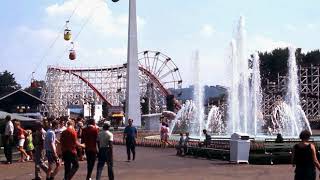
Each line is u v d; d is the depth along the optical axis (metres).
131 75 67.94
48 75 143.12
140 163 31.77
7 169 28.50
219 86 104.81
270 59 157.25
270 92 125.81
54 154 22.20
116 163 31.70
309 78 139.00
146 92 136.12
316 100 133.25
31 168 29.05
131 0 67.88
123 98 145.88
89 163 21.45
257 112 72.31
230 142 31.78
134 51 68.06
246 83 63.31
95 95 143.62
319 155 25.66
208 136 37.38
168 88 139.00
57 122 23.05
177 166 29.48
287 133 67.88
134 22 68.00
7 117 32.38
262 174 24.78
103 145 21.36
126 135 33.47
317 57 156.62
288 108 72.00
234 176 23.98
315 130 86.06
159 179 22.95
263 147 31.42
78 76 145.25
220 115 75.56
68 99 143.88
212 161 32.88
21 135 33.44
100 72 146.88
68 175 20.78
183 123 73.44
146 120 86.88
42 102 66.81
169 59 143.00
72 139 20.80
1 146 37.91
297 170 14.75
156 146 49.53
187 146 38.88
